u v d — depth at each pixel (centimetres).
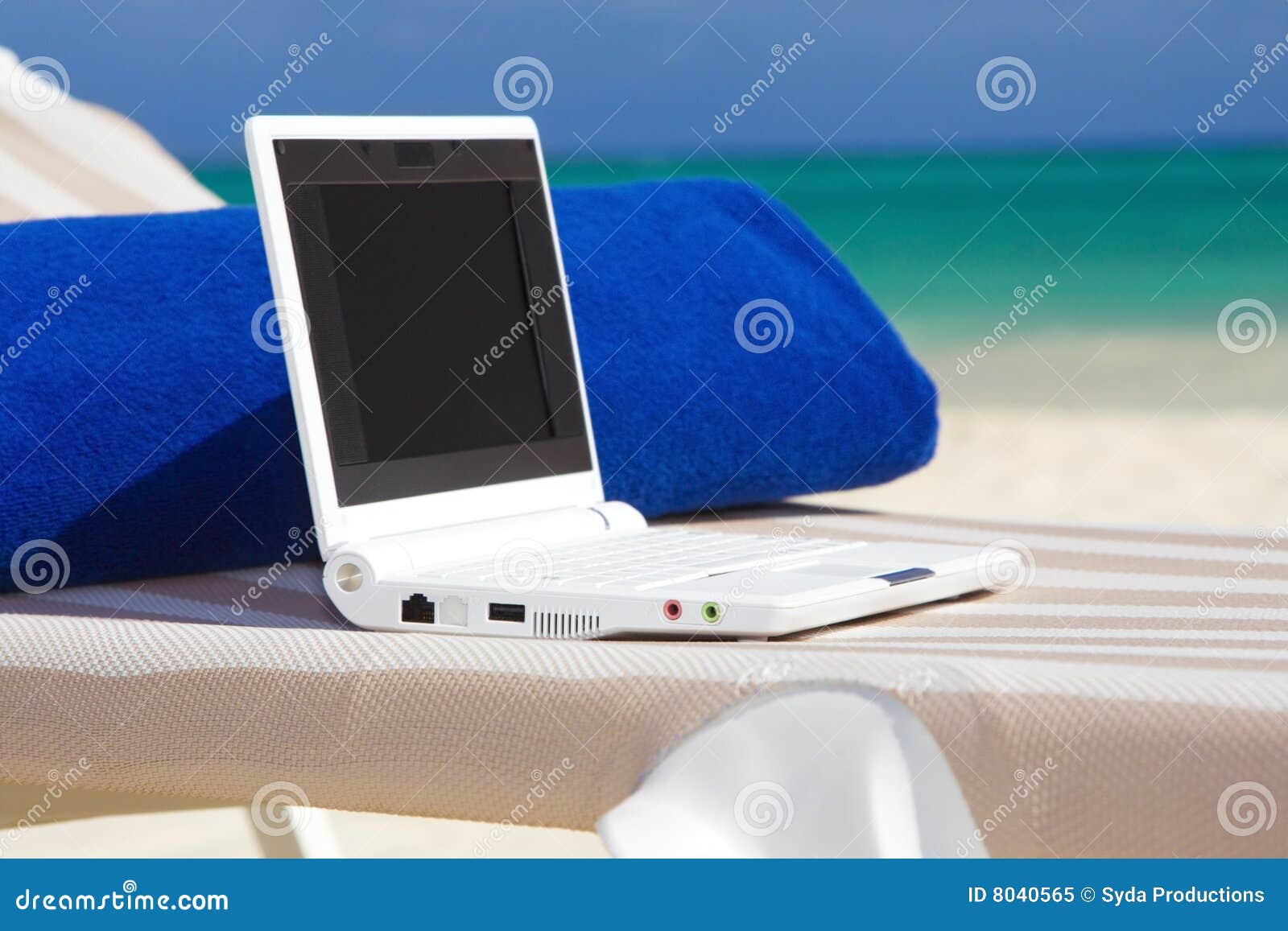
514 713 186
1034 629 230
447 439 285
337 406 263
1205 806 158
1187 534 359
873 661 179
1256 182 3366
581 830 183
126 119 456
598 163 2889
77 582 291
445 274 295
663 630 216
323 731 197
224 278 312
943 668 175
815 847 166
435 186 298
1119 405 1881
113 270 302
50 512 279
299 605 275
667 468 371
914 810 165
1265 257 2789
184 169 454
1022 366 2127
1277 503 1353
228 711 203
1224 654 201
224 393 300
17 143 408
